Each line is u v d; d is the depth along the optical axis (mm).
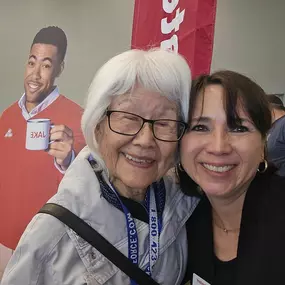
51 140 2330
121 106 870
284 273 836
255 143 898
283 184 964
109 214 912
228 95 883
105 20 2441
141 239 946
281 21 3109
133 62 864
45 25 2352
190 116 921
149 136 870
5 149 2330
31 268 842
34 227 865
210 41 1457
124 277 896
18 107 2344
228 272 953
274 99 2086
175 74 880
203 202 1100
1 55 2340
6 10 2336
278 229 875
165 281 981
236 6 3021
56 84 2354
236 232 1003
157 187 1047
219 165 896
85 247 872
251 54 3084
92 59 2422
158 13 1560
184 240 1061
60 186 945
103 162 951
